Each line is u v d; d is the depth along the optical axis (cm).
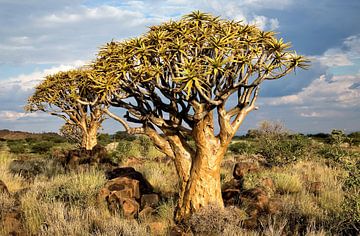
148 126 825
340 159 1288
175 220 776
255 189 855
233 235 645
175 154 796
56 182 1076
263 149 1450
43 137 4594
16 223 767
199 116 721
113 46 801
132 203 848
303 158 1466
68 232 687
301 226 714
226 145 753
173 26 754
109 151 2167
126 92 792
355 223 684
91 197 905
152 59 750
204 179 748
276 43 722
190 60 700
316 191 976
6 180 1225
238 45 709
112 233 663
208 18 770
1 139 4709
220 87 723
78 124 1792
